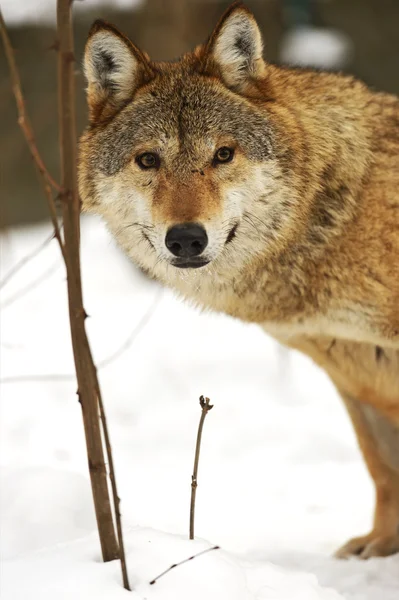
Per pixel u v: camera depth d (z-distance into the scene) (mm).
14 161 25891
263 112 7758
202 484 10625
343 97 8156
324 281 7773
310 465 11461
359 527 9250
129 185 7746
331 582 7453
